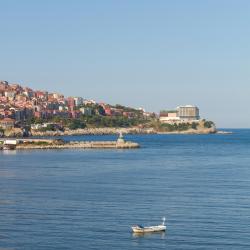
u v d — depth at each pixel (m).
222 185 181.00
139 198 152.62
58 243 106.44
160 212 133.00
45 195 157.88
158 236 111.19
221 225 119.12
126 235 112.00
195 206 140.50
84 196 156.00
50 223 121.12
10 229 115.94
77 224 120.31
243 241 107.25
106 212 132.75
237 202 146.12
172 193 162.00
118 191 166.00
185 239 109.06
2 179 197.50
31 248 103.38
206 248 103.38
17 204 143.12
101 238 109.88
